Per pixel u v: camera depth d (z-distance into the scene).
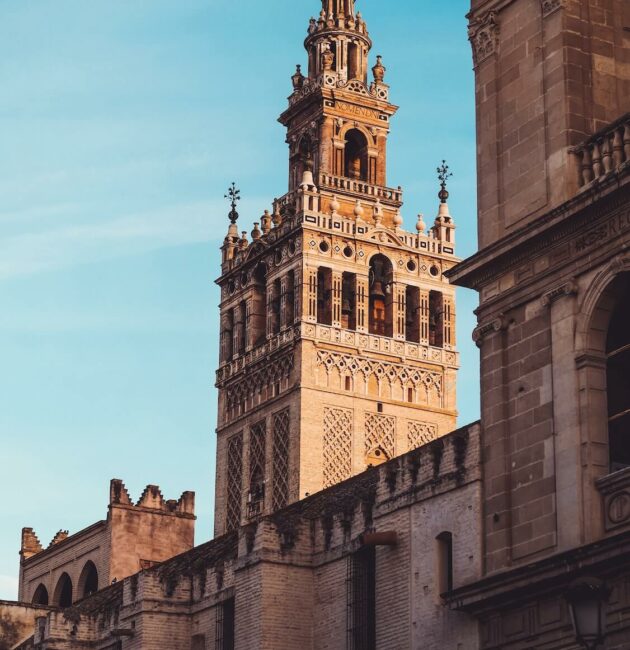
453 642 58.19
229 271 115.81
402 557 62.25
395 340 109.75
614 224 48.00
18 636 97.56
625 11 53.34
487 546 51.41
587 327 48.75
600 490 47.34
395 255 111.44
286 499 105.31
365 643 64.88
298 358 106.94
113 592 88.94
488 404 52.41
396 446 107.94
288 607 68.31
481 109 55.34
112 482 104.75
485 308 53.09
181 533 105.31
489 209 54.16
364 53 117.88
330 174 111.75
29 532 118.06
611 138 49.50
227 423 113.25
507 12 55.03
